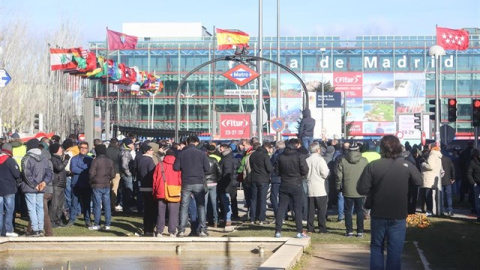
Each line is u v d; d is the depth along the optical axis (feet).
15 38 221.25
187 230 65.87
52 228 63.62
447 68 370.32
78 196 68.69
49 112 212.43
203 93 369.71
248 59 112.68
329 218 77.41
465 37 202.39
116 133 169.68
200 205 59.72
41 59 229.66
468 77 369.50
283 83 367.04
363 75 370.12
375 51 370.32
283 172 57.41
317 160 63.41
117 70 188.96
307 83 368.68
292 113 366.22
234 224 71.92
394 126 370.12
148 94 328.70
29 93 226.17
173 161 59.41
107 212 65.05
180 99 368.89
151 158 61.46
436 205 79.10
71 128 219.00
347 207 60.64
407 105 370.53
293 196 57.36
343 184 60.39
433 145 79.10
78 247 54.08
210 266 45.85
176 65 368.48
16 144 66.13
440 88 368.27
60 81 216.74
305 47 368.68
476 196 72.38
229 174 69.41
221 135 154.51
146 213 61.16
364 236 60.90
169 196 58.85
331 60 370.12
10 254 52.21
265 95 367.04
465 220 74.08
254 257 50.60
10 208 57.47
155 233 61.67
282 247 49.57
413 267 44.98
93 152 87.56
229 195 73.31
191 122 369.91
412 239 58.08
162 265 46.37
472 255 49.39
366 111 371.15
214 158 67.87
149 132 183.32
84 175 67.77
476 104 98.12
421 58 370.32
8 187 57.26
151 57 368.68
